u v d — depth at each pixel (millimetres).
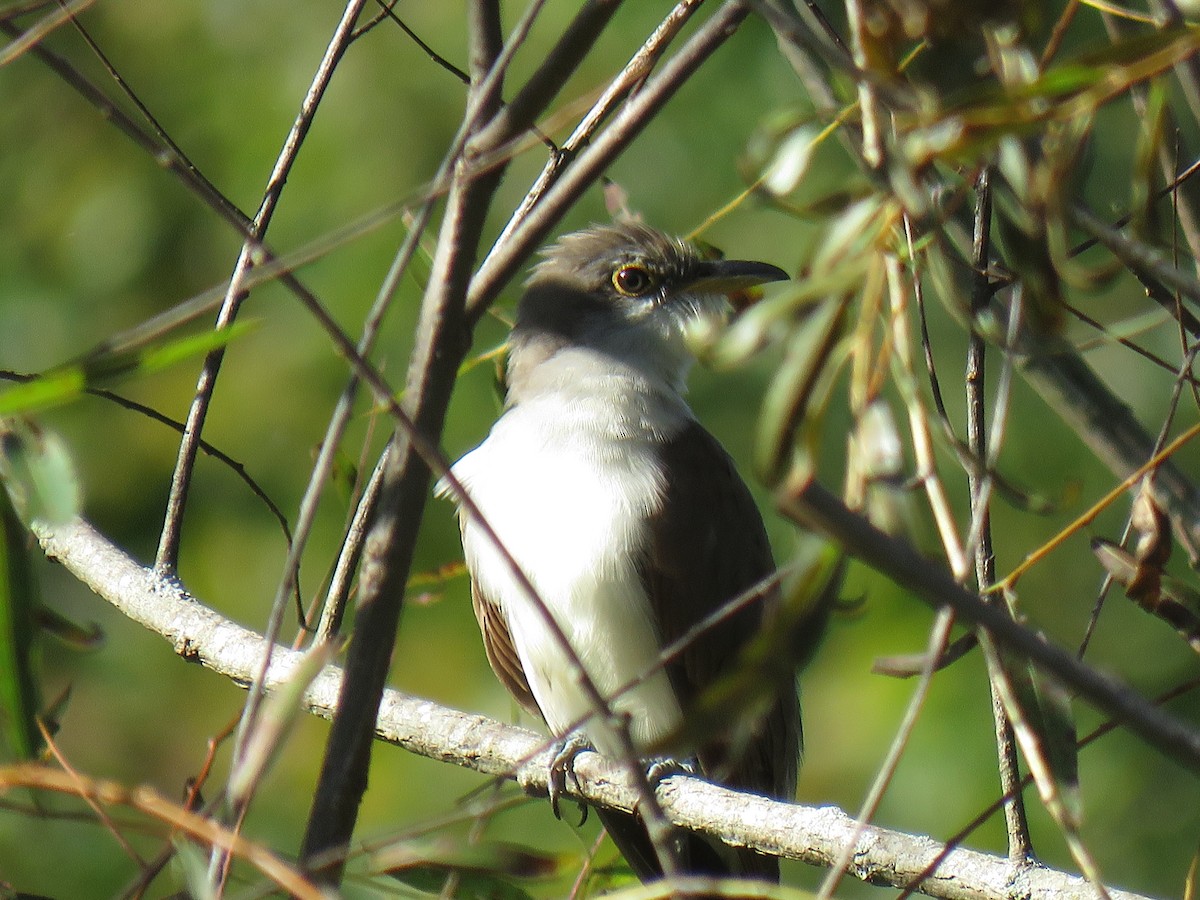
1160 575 5832
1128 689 3906
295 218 14516
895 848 6398
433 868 7137
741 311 10273
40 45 4734
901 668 5461
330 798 4613
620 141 4910
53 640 14695
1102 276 4375
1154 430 13078
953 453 4777
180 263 15703
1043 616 13234
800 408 4125
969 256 6508
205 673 14836
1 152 16281
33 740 5812
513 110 4832
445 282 4793
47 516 5855
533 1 4859
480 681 13781
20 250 16000
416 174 14555
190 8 16000
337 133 14742
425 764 13391
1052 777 4758
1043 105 4336
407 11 15047
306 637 8133
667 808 7266
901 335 4375
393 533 4770
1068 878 5953
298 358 14516
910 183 4219
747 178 5023
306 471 14320
